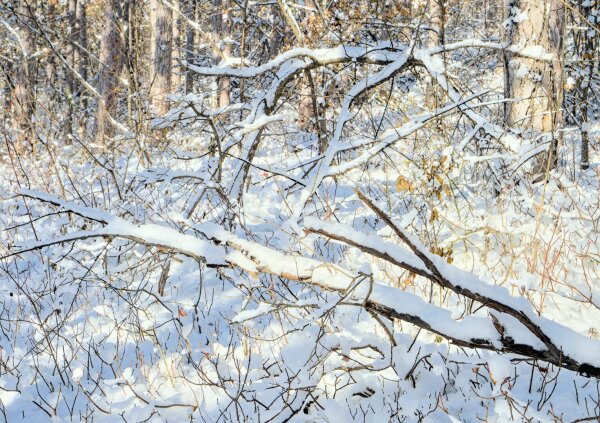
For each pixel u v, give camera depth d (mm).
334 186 7457
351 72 7051
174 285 5406
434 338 4023
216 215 6336
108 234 3160
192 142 7848
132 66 7211
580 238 5281
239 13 12203
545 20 6176
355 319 4414
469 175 7262
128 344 4406
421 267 2564
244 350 4027
